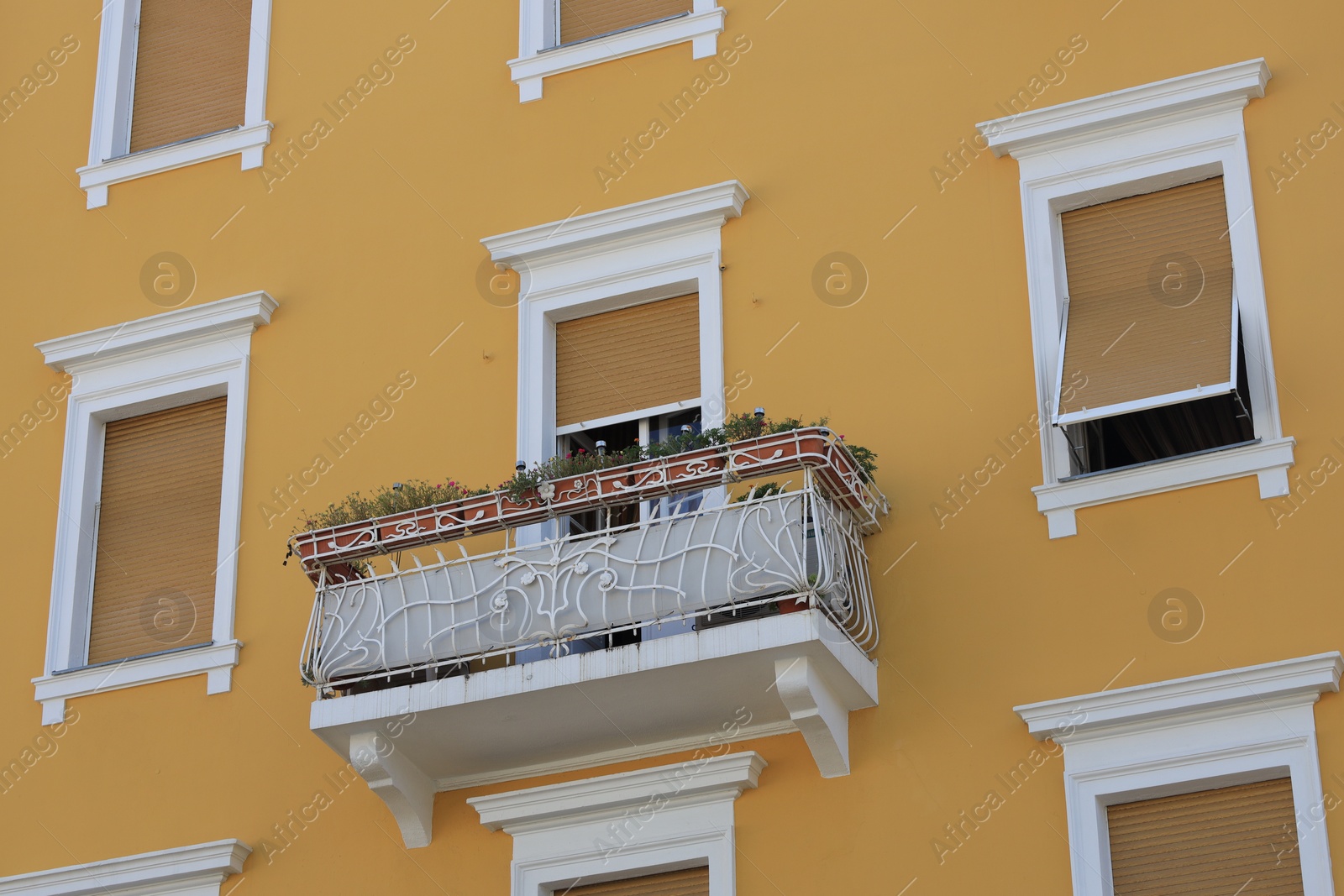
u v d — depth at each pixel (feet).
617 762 51.44
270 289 61.62
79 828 55.72
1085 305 52.24
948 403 52.11
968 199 54.39
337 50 64.49
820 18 58.49
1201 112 52.70
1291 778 45.27
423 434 57.57
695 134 58.39
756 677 48.32
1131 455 51.19
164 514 60.54
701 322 55.67
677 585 48.55
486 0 63.31
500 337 57.98
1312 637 46.21
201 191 64.18
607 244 57.52
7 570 60.64
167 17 68.49
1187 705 46.11
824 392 53.52
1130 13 54.90
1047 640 48.52
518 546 53.72
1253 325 49.88
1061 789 46.91
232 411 60.13
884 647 49.98
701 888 49.78
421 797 52.13
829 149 56.59
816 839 48.52
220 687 56.08
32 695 58.13
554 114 60.44
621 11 62.18
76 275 64.59
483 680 49.47
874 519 50.93
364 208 61.72
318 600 51.98
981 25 56.44
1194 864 45.85
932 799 47.88
